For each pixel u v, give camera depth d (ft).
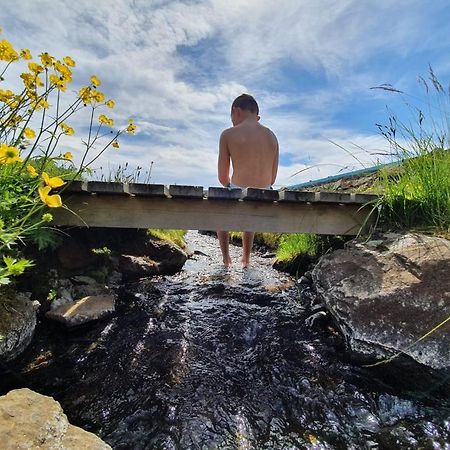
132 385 5.53
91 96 8.14
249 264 13.30
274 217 9.20
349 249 8.21
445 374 5.25
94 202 8.66
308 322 7.91
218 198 8.77
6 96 7.11
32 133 6.93
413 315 5.90
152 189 8.32
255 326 7.81
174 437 4.41
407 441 4.25
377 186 10.61
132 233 12.07
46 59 7.28
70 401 5.09
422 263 6.47
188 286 10.39
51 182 4.21
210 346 6.90
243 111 12.08
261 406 5.07
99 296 8.73
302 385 5.59
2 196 6.48
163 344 6.88
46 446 2.92
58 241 8.60
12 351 6.06
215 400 5.20
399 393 5.32
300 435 4.47
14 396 3.44
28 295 7.80
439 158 8.88
